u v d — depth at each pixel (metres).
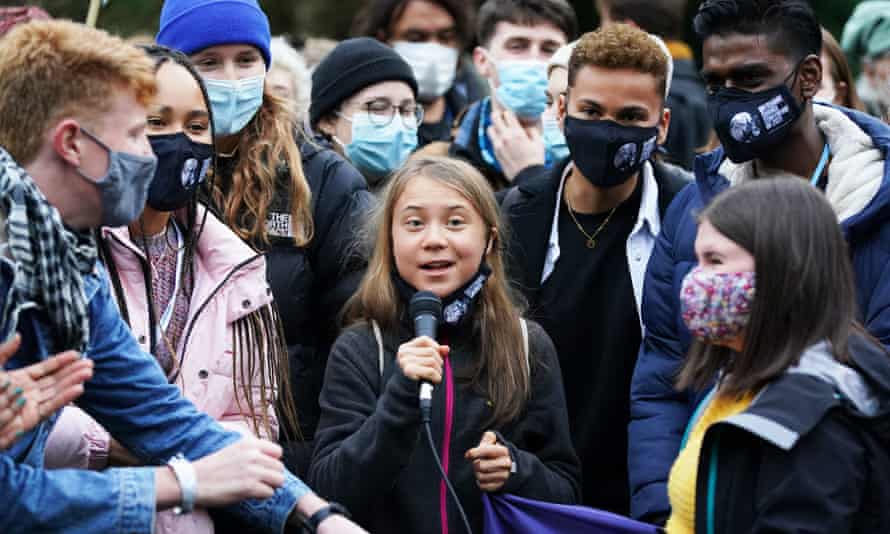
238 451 4.64
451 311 5.51
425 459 5.31
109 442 5.01
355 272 6.17
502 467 5.22
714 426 4.37
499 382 5.44
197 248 5.49
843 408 4.30
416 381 4.95
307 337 6.24
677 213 5.89
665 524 5.29
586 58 6.23
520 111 8.11
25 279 4.15
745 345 4.45
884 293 5.18
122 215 4.46
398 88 7.57
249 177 6.21
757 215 4.43
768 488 4.27
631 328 6.26
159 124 5.34
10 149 4.34
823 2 15.60
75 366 4.21
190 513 4.86
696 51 10.92
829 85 8.18
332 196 6.31
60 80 4.31
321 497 5.24
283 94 8.52
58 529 4.34
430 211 5.52
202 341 5.33
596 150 6.18
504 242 6.23
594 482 6.21
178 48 6.30
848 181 5.33
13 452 4.39
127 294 5.29
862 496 4.28
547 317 6.35
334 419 5.40
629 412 6.20
